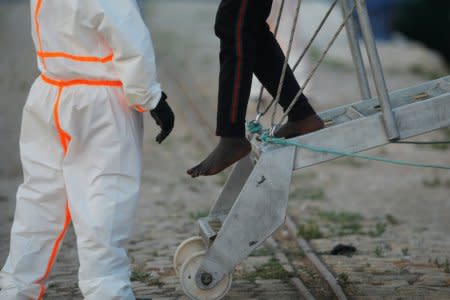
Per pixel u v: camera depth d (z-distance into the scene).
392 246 11.32
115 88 7.20
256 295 9.01
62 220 7.59
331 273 9.77
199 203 14.29
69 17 6.99
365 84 8.73
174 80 29.66
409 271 9.98
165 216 13.28
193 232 12.24
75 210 7.21
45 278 7.64
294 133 8.09
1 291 7.52
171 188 15.49
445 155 19.20
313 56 34.75
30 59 36.03
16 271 7.50
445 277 9.70
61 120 7.20
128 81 6.93
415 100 8.30
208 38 43.56
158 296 9.07
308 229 11.95
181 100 25.70
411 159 18.70
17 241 7.56
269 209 7.58
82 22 6.97
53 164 7.44
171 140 20.27
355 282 9.48
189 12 61.16
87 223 7.14
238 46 7.32
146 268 10.26
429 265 10.27
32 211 7.52
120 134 7.21
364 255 10.80
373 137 7.54
